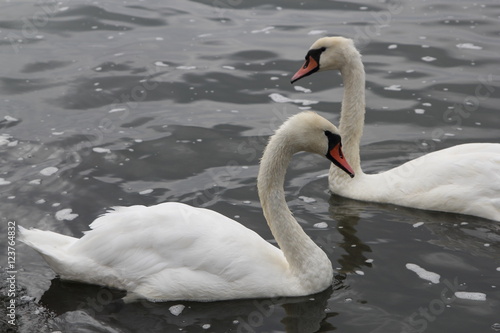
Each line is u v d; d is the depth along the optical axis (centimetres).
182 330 1002
